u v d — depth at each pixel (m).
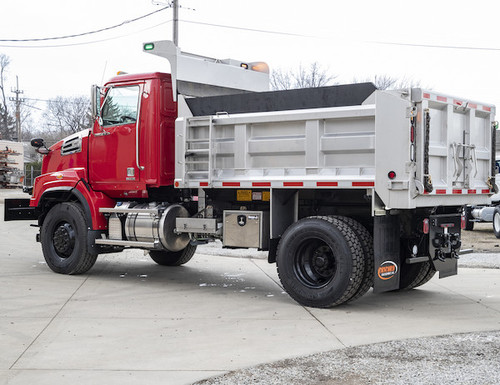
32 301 7.59
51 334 6.02
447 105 7.28
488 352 5.36
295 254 7.43
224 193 8.42
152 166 8.76
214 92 9.25
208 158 8.31
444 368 4.89
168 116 8.88
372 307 7.42
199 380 4.66
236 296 8.10
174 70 8.65
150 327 6.34
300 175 7.55
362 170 7.17
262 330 6.23
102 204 9.34
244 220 7.99
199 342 5.76
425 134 6.79
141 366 5.01
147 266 10.85
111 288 8.58
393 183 6.77
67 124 70.81
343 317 6.84
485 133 8.23
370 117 7.09
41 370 4.91
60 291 8.27
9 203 10.53
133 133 8.95
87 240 9.31
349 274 6.98
